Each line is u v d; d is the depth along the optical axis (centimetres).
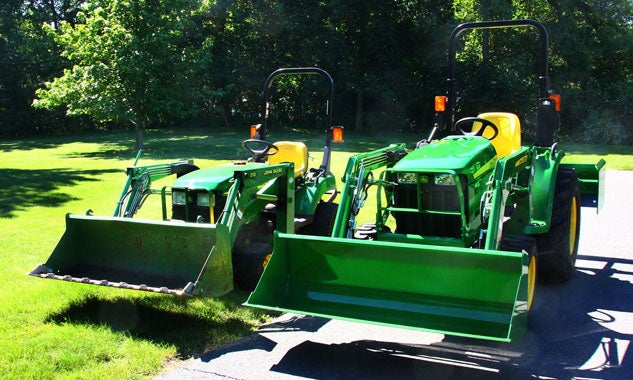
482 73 2295
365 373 371
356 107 2811
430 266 375
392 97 2583
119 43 1816
